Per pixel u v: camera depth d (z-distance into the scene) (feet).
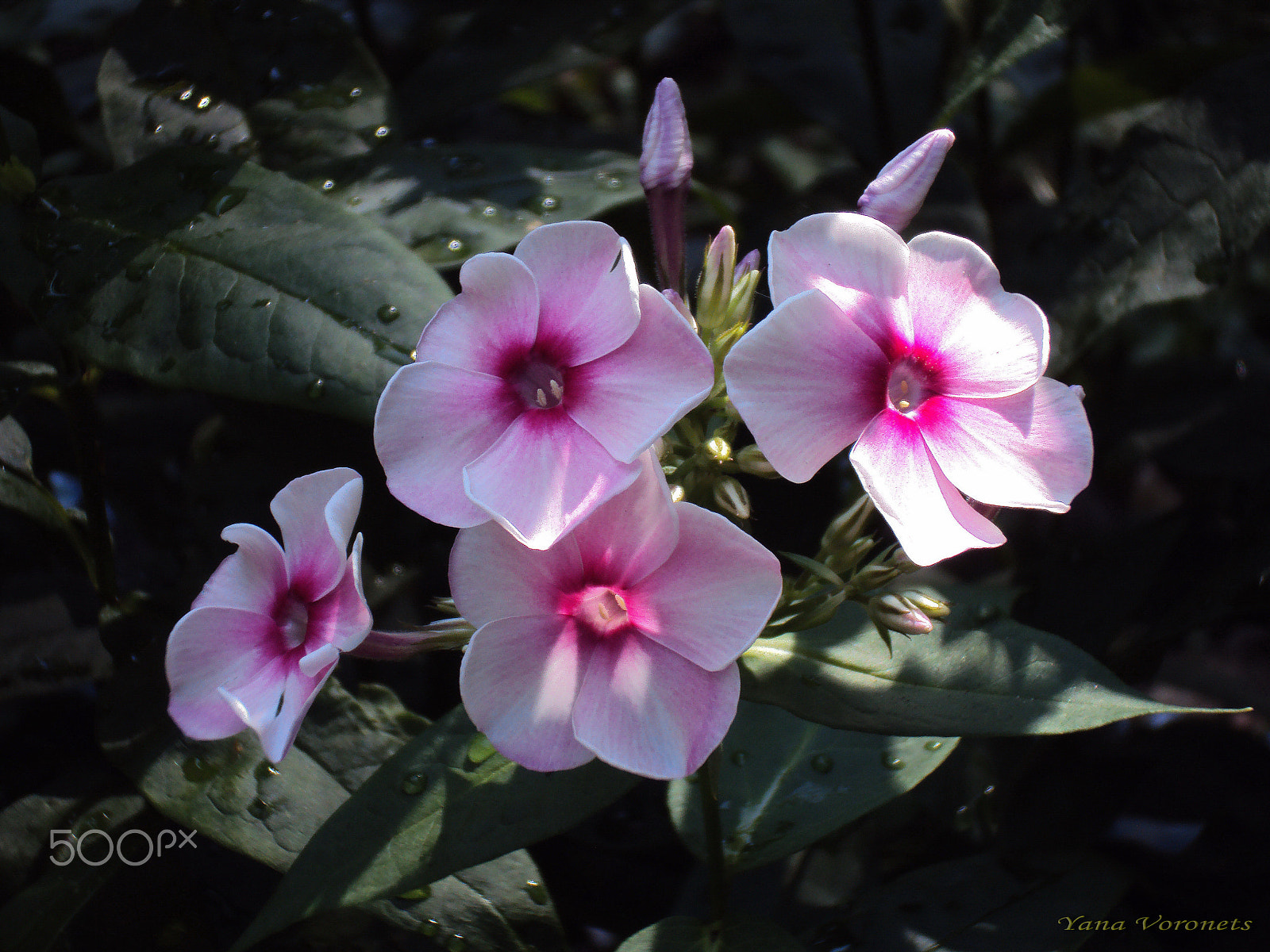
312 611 0.67
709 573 0.65
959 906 0.82
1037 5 0.79
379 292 0.72
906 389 0.69
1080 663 0.69
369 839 0.70
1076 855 0.83
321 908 0.68
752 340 0.65
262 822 0.78
